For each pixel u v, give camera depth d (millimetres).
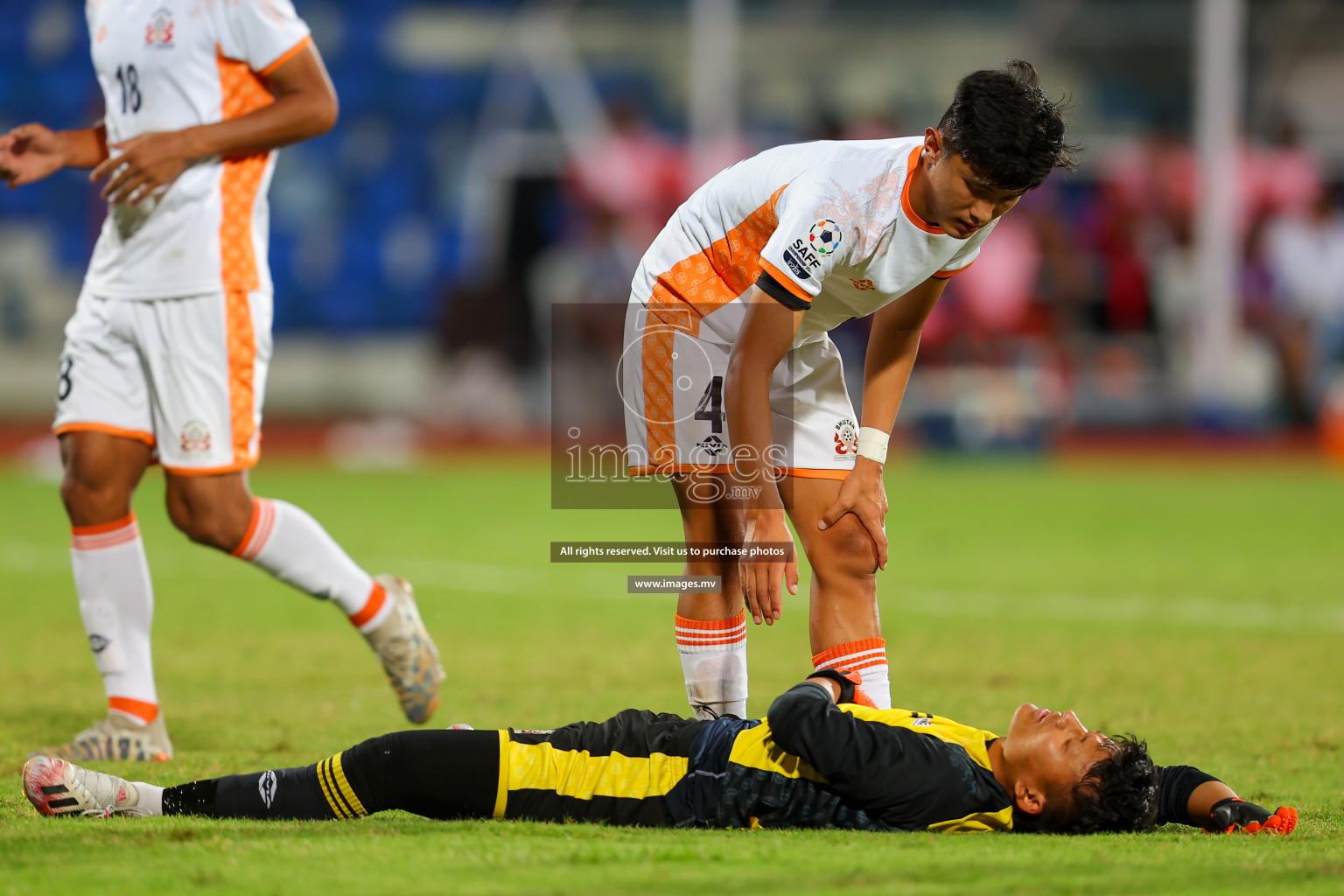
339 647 23000
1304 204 63469
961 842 11031
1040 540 37031
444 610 26984
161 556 33562
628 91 69375
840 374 14195
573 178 63031
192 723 17125
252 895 9258
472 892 9281
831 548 13984
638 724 12148
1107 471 55625
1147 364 63438
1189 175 64438
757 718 17422
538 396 61562
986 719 17438
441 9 69125
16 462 52531
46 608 26031
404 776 11734
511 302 61344
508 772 11781
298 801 11883
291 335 66938
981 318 58125
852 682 12758
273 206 66750
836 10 69875
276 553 16266
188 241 15656
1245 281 63438
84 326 15820
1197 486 50656
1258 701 18828
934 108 70938
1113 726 17125
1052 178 61844
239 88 15875
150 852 10328
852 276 13117
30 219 65250
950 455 57000
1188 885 9500
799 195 12852
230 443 15922
